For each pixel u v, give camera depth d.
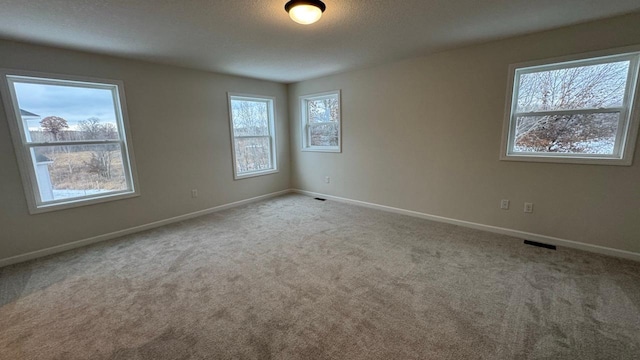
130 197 3.49
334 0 1.98
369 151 4.32
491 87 3.08
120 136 3.41
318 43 2.92
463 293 2.08
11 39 2.57
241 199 4.80
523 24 2.52
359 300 2.02
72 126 3.07
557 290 2.09
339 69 4.17
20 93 2.73
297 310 1.92
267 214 4.20
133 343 1.65
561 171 2.80
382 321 1.79
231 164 4.60
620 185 2.54
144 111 3.52
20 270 2.58
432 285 2.19
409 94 3.73
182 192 4.00
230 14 2.16
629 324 1.72
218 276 2.40
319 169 5.13
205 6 2.01
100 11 2.05
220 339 1.67
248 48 3.04
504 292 2.08
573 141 2.77
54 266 2.65
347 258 2.69
